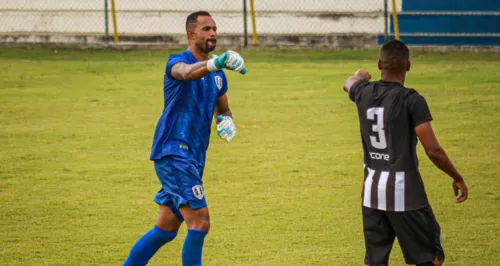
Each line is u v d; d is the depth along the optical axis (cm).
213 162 3850
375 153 2005
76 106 5259
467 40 8181
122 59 7475
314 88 5872
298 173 3634
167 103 2209
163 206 2233
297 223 2891
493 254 2523
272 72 6650
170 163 2172
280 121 4784
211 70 2067
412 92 1959
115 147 4175
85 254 2561
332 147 4147
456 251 2556
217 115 2406
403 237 1986
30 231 2809
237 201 3189
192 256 2184
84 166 3791
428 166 3738
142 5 8388
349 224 2880
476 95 5506
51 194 3309
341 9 8281
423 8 8175
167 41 8362
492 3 8119
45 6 8369
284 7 8338
